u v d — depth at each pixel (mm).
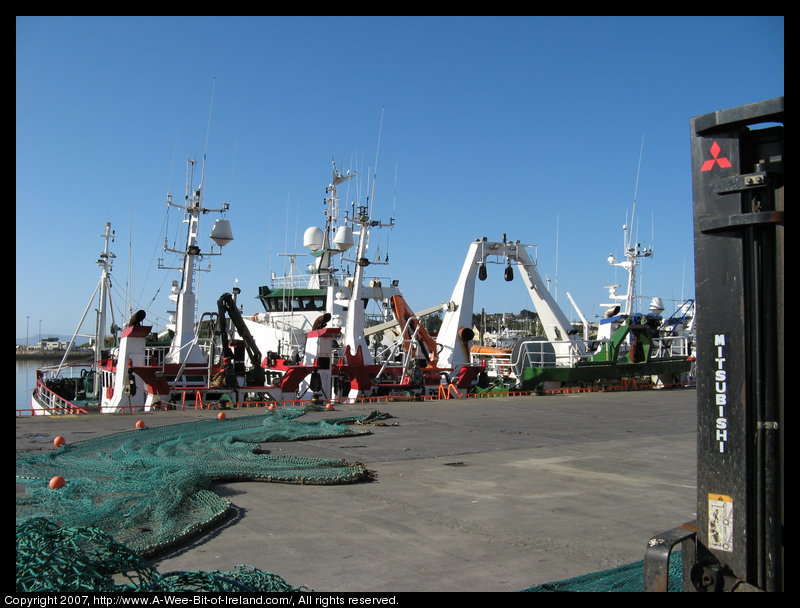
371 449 10047
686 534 3199
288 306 27656
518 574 4598
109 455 8414
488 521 6000
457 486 7496
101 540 3477
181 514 5738
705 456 3123
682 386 27359
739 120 2990
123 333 17734
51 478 6867
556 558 4977
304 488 7262
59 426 12078
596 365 24219
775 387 2953
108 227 24266
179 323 20500
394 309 24125
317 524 5809
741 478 2990
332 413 15133
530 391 22969
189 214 20734
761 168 2955
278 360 20906
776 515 2924
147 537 5055
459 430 12461
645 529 5805
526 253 25500
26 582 3059
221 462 8125
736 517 3000
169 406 16969
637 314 29016
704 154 3146
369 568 4660
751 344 2992
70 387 26344
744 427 2986
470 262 23703
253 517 6016
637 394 22562
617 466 8867
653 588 3139
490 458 9398
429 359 23578
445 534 5574
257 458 8477
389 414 14562
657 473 8391
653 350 28953
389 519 6016
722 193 3055
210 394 18609
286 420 12641
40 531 3430
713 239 3117
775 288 2965
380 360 25141
